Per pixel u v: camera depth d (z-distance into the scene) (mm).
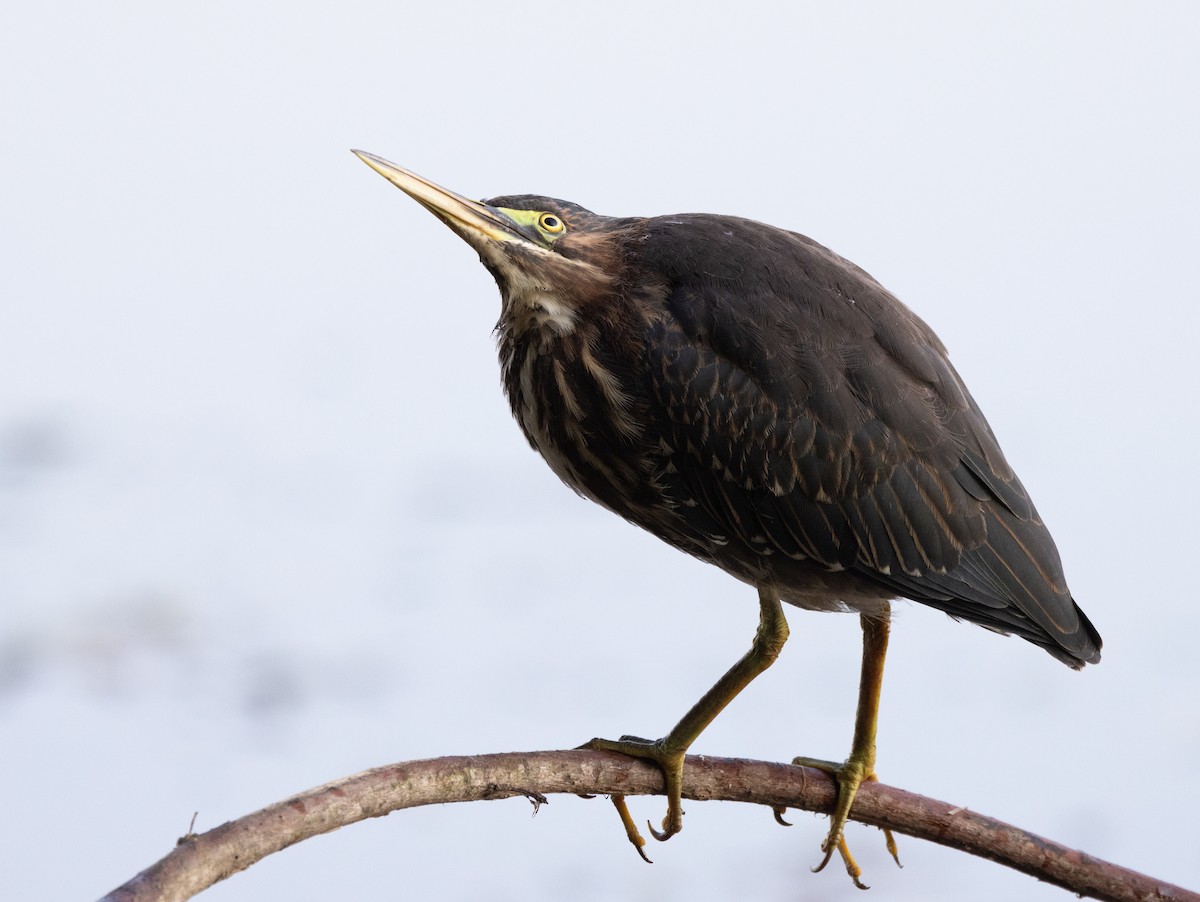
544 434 10609
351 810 7168
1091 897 8906
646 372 10016
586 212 10422
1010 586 10250
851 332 9969
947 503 10055
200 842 6531
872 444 9891
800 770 9508
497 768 8125
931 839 9344
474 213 10008
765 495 10023
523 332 10375
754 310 9898
